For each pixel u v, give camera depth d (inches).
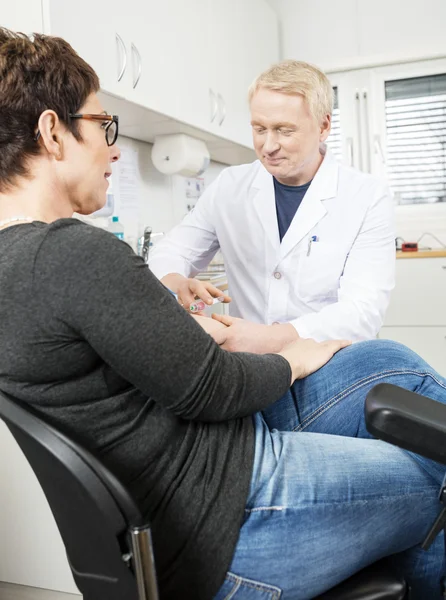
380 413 26.6
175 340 26.8
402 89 149.8
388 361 41.4
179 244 74.1
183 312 28.0
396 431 26.5
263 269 70.3
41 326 25.9
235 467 30.7
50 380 27.1
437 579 35.4
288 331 51.8
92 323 25.5
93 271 25.7
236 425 32.9
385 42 147.6
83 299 25.5
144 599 25.6
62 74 30.9
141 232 105.6
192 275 77.0
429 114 148.6
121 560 25.7
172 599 29.7
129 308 25.9
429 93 148.1
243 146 120.6
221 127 106.7
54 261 25.8
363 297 62.0
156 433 29.0
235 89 113.9
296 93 58.7
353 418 41.3
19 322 26.1
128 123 90.1
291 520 30.0
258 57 129.5
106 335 25.6
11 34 31.4
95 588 28.9
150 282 27.1
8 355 26.6
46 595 69.4
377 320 62.6
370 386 40.9
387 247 66.2
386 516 32.1
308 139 60.9
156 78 81.5
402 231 152.6
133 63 75.4
